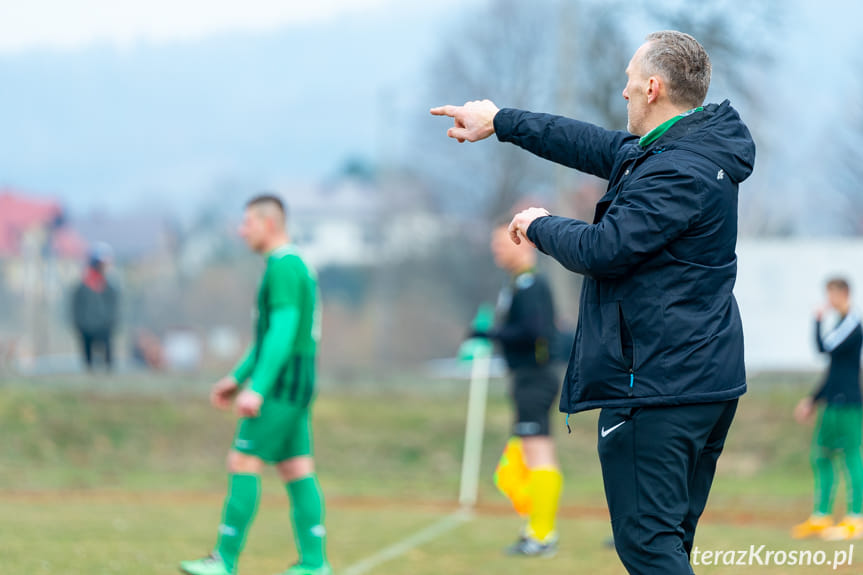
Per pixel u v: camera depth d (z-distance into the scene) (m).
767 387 57.25
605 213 12.12
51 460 47.84
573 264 11.88
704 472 12.84
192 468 49.28
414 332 165.00
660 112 12.47
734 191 12.10
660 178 11.70
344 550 25.78
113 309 60.31
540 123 13.54
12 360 85.12
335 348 172.12
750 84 66.12
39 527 28.02
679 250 11.71
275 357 19.34
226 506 19.30
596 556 24.92
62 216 186.88
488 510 38.28
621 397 11.81
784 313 60.34
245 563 22.97
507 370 26.61
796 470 47.72
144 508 35.19
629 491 11.92
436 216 168.38
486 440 53.19
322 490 43.97
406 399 60.75
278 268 19.89
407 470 49.78
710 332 11.70
